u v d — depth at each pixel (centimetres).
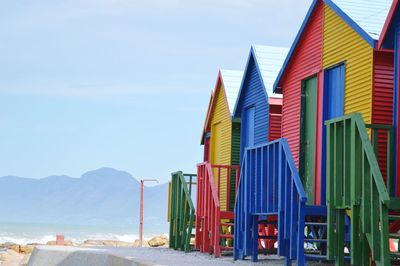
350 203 1120
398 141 1262
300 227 1233
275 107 2081
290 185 1292
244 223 1492
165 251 1891
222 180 2414
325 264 1449
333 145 1180
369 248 1101
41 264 1736
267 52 2211
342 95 1534
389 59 1412
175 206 2042
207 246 1809
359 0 1554
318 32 1666
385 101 1402
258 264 1405
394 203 1143
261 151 1427
